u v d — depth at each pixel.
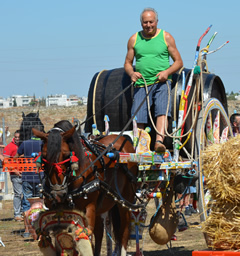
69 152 6.06
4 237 11.11
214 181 6.61
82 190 6.26
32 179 11.17
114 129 9.12
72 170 6.03
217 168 6.62
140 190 8.44
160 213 8.41
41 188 6.19
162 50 8.36
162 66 8.38
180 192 8.39
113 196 7.08
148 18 8.30
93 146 7.03
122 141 7.84
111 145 6.89
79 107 44.91
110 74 9.46
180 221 9.29
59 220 6.08
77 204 6.35
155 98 8.34
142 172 7.98
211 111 9.26
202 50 8.77
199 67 8.34
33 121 11.80
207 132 9.02
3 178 16.97
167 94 8.35
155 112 8.32
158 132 7.86
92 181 6.45
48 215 6.16
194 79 9.06
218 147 6.79
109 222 8.29
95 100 9.30
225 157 6.53
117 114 9.04
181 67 8.69
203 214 8.27
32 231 10.71
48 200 6.34
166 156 8.03
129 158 7.23
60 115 41.19
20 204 13.05
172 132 8.11
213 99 9.06
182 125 8.40
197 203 8.49
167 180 8.09
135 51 8.54
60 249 6.16
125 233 7.76
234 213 6.50
